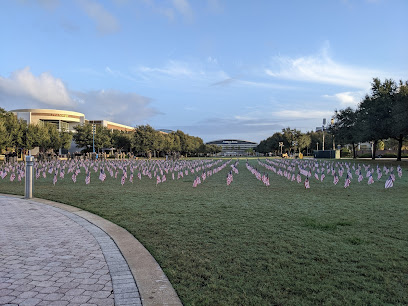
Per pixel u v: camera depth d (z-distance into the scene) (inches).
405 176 851.4
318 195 496.1
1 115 2080.5
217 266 186.7
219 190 572.1
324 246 222.4
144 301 144.1
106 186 653.9
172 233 262.8
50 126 2507.4
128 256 206.5
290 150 3791.8
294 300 144.6
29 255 213.0
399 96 1360.7
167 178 862.5
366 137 1617.9
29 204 423.5
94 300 147.1
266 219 313.6
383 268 181.5
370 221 300.8
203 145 4918.8
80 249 225.1
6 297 149.9
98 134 2819.9
